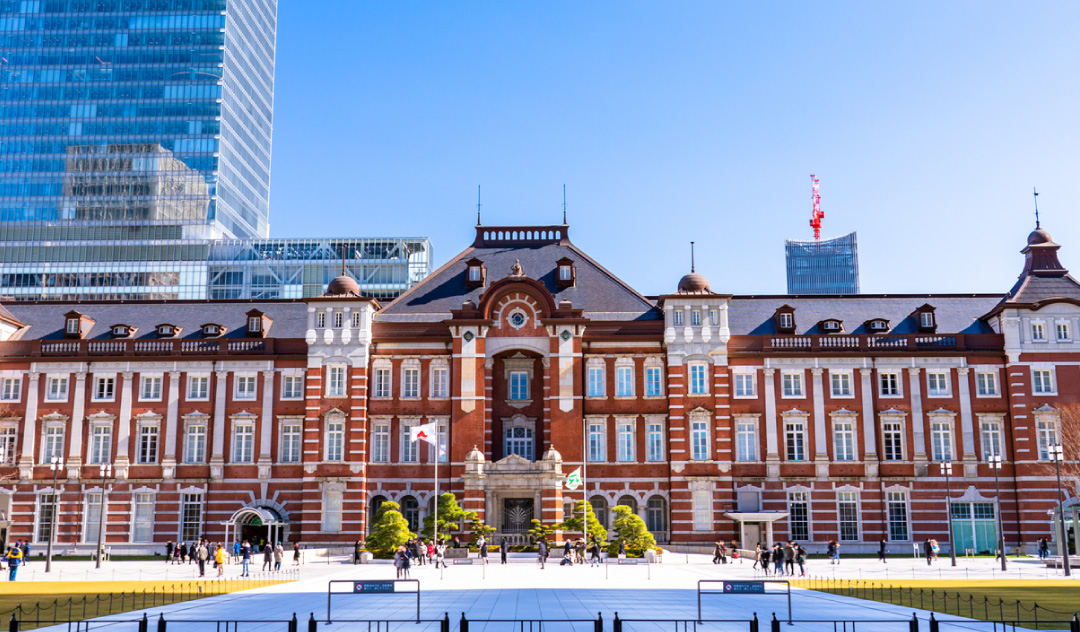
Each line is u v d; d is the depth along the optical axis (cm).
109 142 18162
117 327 8062
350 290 8019
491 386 7800
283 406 7800
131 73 18412
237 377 7856
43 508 7694
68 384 7869
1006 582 5003
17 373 7894
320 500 7538
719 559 6575
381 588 3228
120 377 7869
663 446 7700
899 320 8100
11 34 18500
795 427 7725
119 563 6969
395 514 6925
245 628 3125
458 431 7612
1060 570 6019
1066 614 3450
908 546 7500
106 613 3522
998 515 6097
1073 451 7431
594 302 8025
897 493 7606
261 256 17762
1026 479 7481
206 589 4584
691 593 4281
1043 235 8156
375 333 7888
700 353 7712
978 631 2998
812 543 7525
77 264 17725
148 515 7669
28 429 7788
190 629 3097
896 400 7725
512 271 8069
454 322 7756
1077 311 7725
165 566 6612
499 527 7450
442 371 7825
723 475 7538
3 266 17725
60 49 18462
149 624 3203
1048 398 7606
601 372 7825
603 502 7669
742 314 8181
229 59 18962
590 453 7706
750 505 7600
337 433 7669
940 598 4056
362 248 17738
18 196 17975
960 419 7675
